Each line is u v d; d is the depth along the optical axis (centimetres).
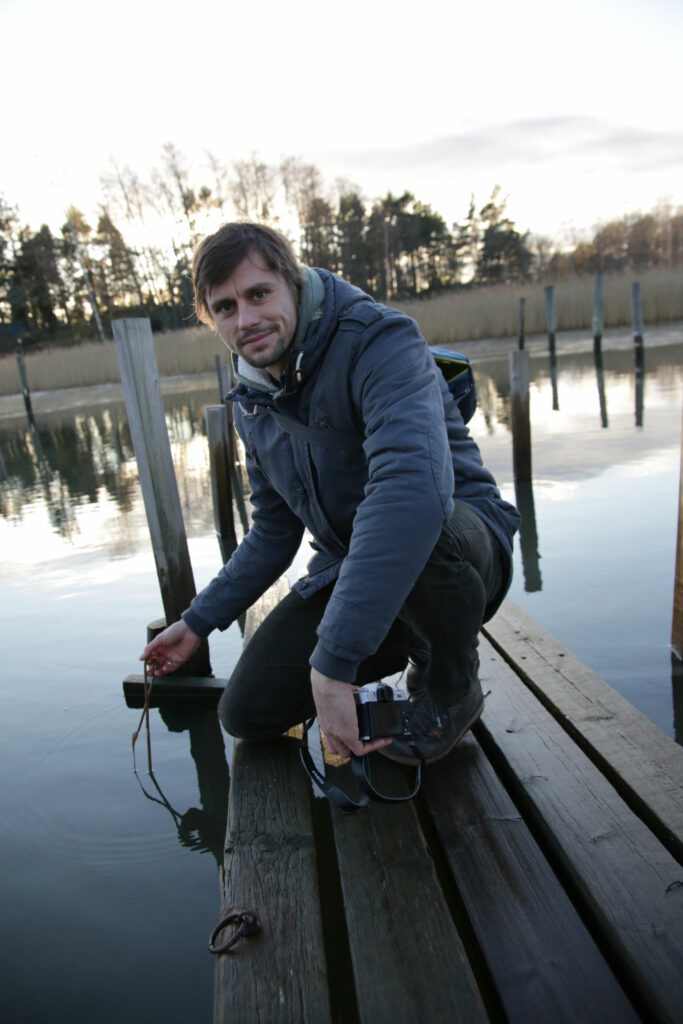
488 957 130
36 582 436
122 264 4881
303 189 4903
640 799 161
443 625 165
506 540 183
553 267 5838
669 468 547
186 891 179
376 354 148
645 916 132
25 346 4828
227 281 147
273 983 128
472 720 185
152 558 470
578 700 204
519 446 546
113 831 205
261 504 198
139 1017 143
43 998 148
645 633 295
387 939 135
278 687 187
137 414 298
